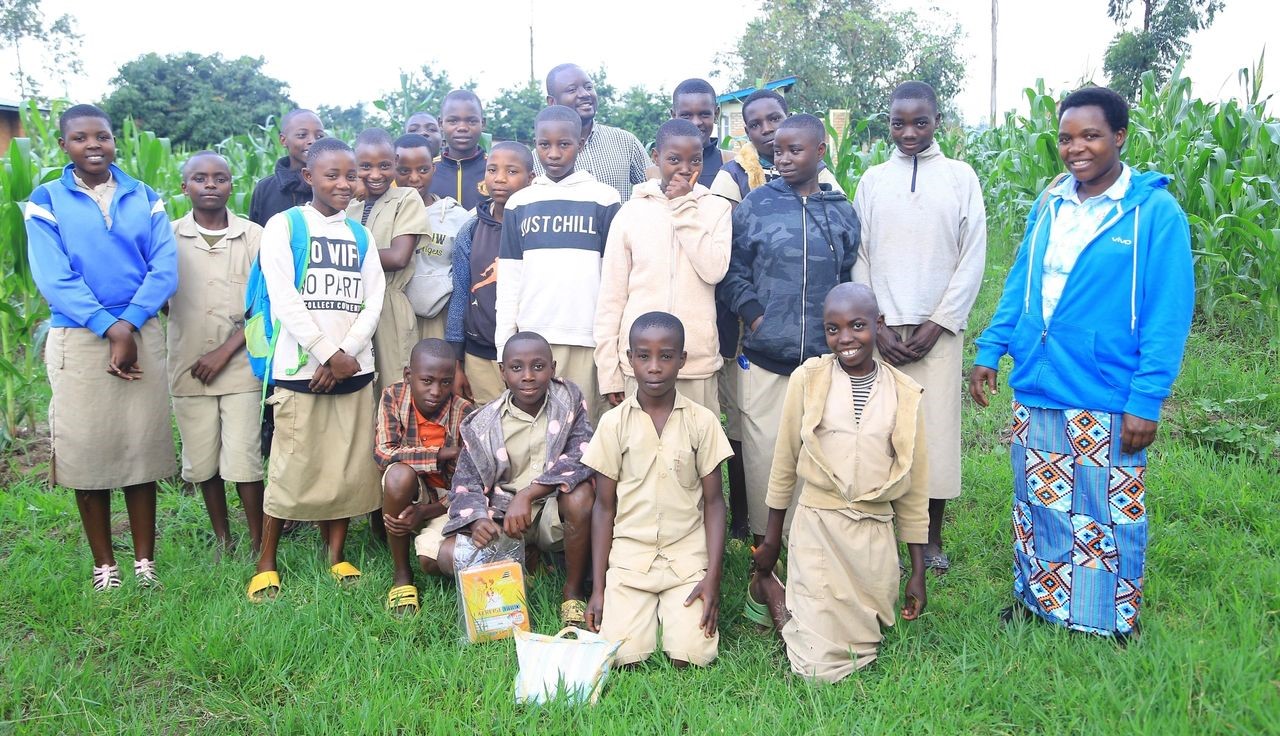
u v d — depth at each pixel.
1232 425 4.75
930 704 2.67
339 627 3.25
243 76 30.09
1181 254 2.82
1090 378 2.94
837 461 2.95
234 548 4.10
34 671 2.95
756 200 3.69
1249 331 5.92
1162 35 29.78
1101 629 2.96
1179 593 3.29
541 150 3.83
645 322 3.12
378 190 4.13
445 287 4.38
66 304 3.42
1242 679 2.57
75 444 3.49
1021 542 3.20
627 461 3.21
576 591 3.39
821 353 3.56
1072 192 3.06
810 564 2.94
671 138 3.48
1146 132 7.09
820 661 2.86
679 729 2.59
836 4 32.50
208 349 3.90
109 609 3.39
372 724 2.62
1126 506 2.92
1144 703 2.51
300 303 3.55
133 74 28.48
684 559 3.17
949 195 3.64
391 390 3.70
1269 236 5.54
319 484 3.64
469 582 3.16
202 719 2.76
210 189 3.88
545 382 3.46
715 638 3.05
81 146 3.51
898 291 3.66
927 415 3.70
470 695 2.78
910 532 3.04
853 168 8.59
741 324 3.84
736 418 4.02
